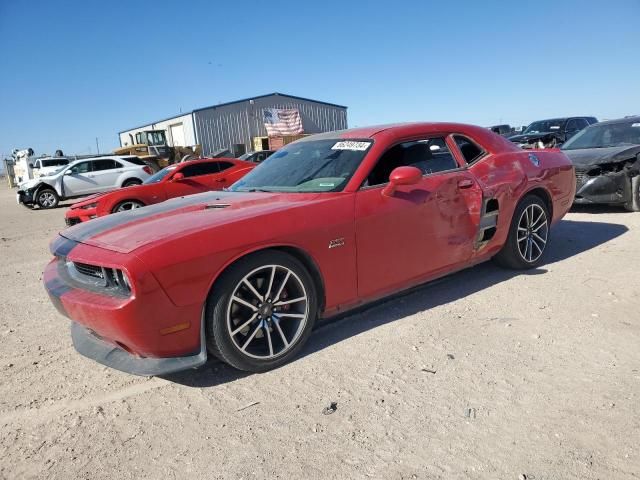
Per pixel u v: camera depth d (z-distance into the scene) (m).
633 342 3.21
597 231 6.41
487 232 4.28
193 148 32.84
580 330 3.44
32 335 4.07
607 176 7.36
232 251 2.87
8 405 2.94
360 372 3.03
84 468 2.33
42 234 10.59
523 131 18.92
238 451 2.37
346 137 4.04
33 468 2.35
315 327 3.74
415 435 2.40
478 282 4.55
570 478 2.06
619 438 2.29
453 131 4.29
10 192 33.53
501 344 3.29
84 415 2.78
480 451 2.26
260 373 3.11
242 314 3.04
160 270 2.66
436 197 3.83
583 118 18.36
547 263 5.07
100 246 2.96
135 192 10.04
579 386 2.74
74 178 17.80
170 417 2.70
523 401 2.63
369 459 2.25
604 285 4.29
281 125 40.69
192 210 3.42
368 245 3.45
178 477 2.22
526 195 4.65
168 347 2.78
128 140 47.84
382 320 3.78
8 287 5.74
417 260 3.76
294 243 3.10
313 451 2.33
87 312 2.80
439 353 3.21
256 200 3.51
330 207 3.31
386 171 3.70
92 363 3.46
